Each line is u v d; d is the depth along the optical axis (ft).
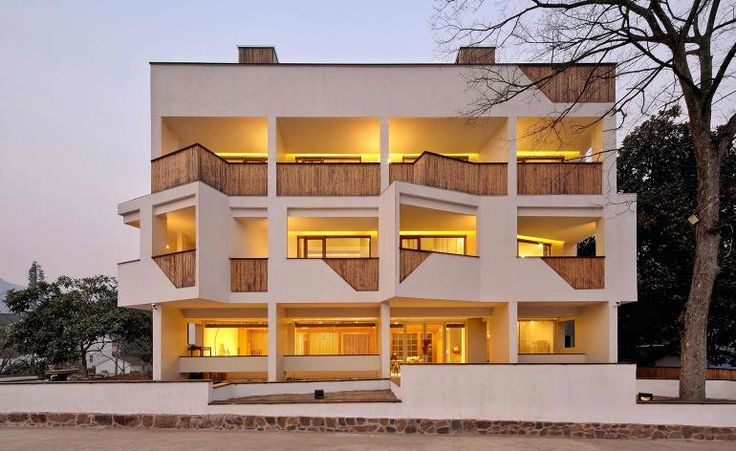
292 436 34.55
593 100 52.16
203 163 47.11
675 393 47.24
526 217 52.47
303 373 56.18
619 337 70.03
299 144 60.39
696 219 40.42
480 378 36.94
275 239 50.78
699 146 40.04
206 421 36.99
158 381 37.78
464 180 51.42
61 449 29.84
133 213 53.06
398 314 56.03
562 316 57.62
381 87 52.44
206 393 37.40
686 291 62.80
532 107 52.24
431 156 49.67
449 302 51.13
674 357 68.85
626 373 36.94
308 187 51.65
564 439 35.17
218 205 48.75
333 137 58.34
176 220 53.26
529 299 50.75
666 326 64.18
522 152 61.41
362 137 58.44
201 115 51.70
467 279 49.83
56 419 37.63
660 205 64.23
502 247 51.21
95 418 37.50
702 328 39.34
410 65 52.49
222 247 49.16
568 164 52.16
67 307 72.38
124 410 37.52
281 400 39.04
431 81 52.54
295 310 55.83
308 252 59.57
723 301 59.36
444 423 36.50
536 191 52.03
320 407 36.96
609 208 51.65
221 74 52.06
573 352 57.41
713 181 39.50
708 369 52.90
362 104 52.29
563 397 36.76
